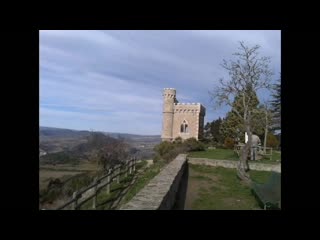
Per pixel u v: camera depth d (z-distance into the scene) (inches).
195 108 2428.6
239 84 847.7
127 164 706.8
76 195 349.4
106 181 506.3
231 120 1622.8
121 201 458.9
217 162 987.9
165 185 398.0
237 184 690.2
